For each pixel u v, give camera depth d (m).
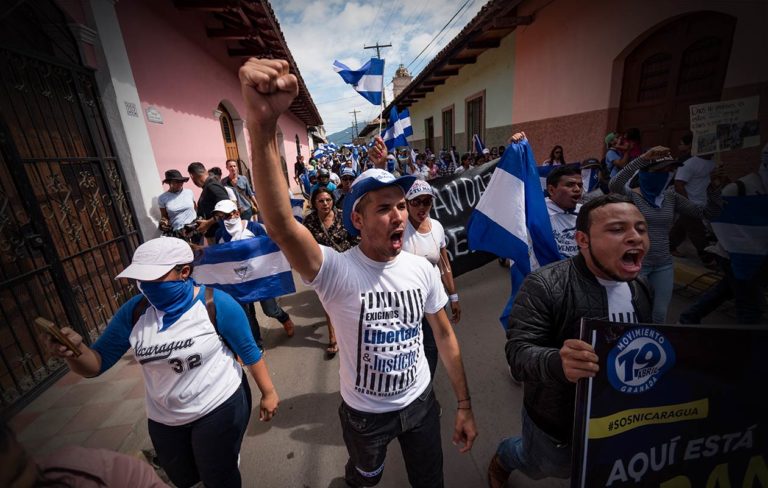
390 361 1.42
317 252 1.29
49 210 3.39
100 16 4.12
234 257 3.28
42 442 2.54
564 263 1.47
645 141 5.75
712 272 4.10
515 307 1.49
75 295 3.60
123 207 4.42
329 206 3.38
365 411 1.46
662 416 1.16
